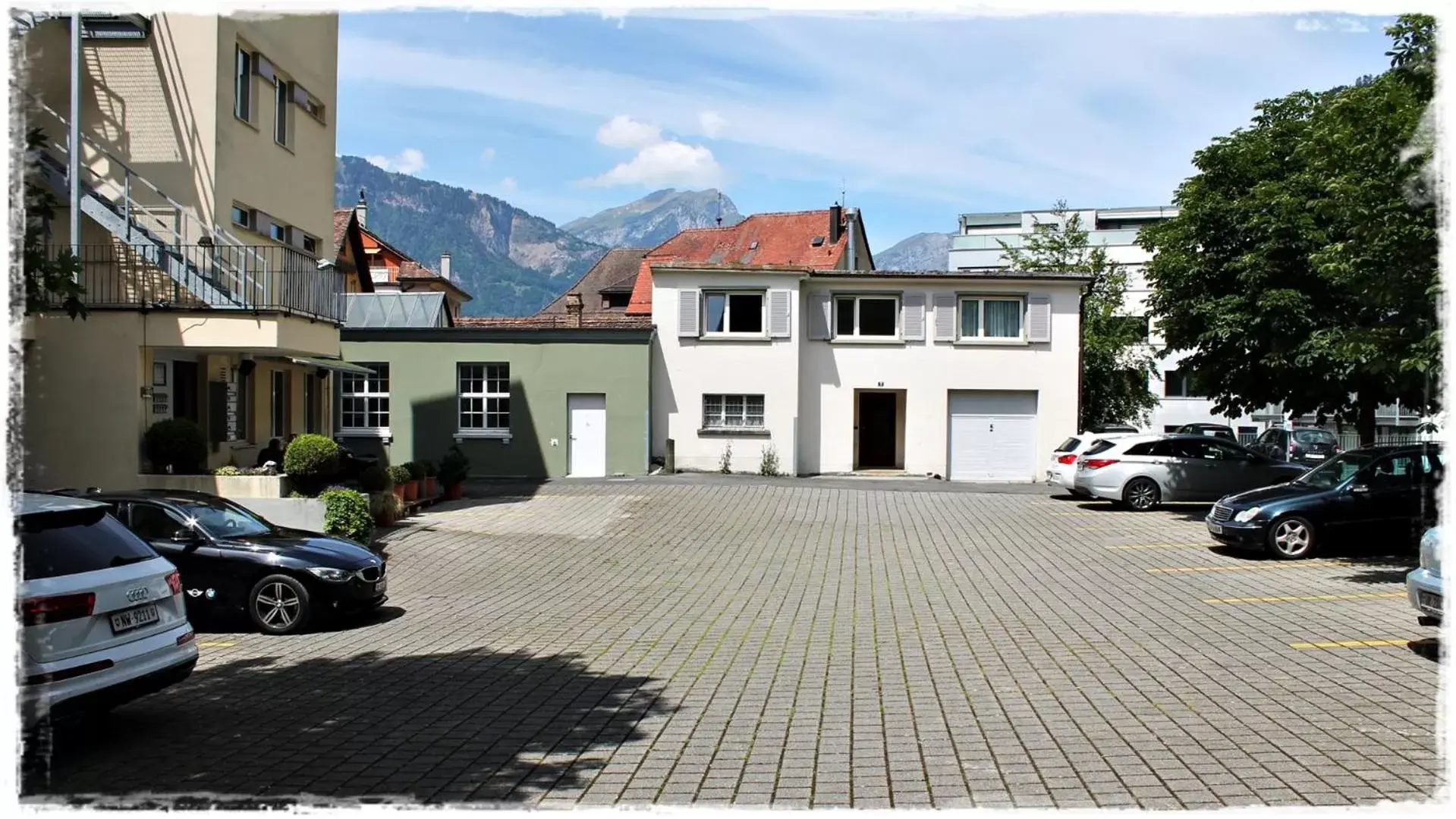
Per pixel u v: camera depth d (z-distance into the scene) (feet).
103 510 23.58
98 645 21.77
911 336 105.81
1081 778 20.29
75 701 21.06
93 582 21.81
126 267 59.62
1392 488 51.24
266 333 57.06
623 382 100.68
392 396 100.73
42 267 28.43
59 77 60.08
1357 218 40.37
